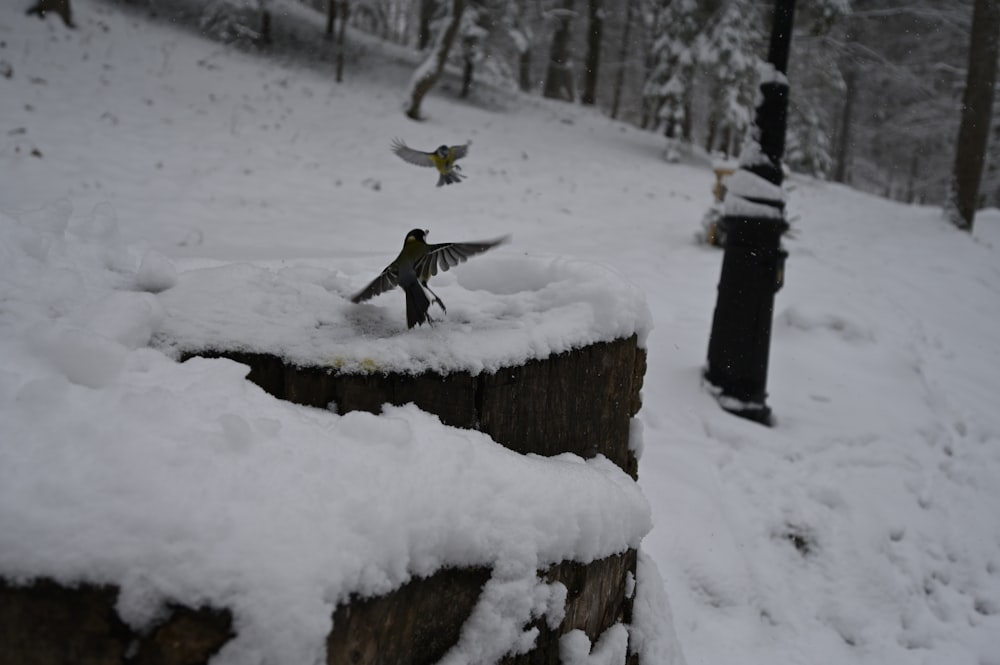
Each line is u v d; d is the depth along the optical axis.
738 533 5.48
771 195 6.73
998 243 18.19
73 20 20.05
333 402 2.47
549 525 2.36
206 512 1.64
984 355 10.63
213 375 2.11
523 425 2.80
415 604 2.00
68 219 3.12
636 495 2.91
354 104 22.27
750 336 6.77
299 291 3.06
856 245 15.45
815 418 7.08
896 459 6.72
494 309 3.19
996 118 27.28
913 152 43.44
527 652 2.35
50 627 1.56
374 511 1.86
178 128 15.66
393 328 2.82
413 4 41.78
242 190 13.12
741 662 4.57
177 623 1.57
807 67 23.25
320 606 1.65
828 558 5.52
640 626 3.33
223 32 23.47
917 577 5.64
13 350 1.96
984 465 7.35
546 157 22.02
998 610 5.68
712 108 29.28
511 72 32.66
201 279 3.02
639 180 21.16
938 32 28.30
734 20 25.06
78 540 1.57
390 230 12.15
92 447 1.69
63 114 14.29
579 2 38.91
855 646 5.02
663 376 7.27
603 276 3.21
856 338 8.80
